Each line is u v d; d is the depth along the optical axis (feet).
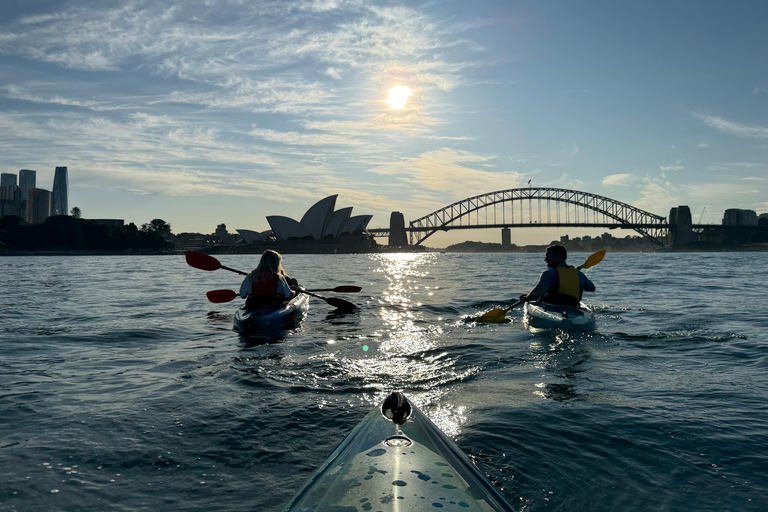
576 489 6.68
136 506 6.32
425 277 65.16
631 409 10.09
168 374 13.44
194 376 13.17
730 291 39.32
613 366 14.16
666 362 14.62
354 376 13.04
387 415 7.86
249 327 20.38
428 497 5.10
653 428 8.97
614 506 6.25
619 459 7.63
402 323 23.35
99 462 7.64
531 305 23.41
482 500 5.27
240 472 7.34
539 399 10.85
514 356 15.49
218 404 10.58
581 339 18.43
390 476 5.62
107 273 80.84
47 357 15.90
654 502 6.35
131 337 19.71
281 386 12.07
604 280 53.83
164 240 537.65
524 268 99.30
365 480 5.53
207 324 23.38
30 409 10.27
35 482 6.95
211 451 8.09
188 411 10.12
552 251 22.25
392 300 34.01
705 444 8.22
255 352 16.47
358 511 4.77
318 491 5.42
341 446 6.99
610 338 18.54
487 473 7.10
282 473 7.30
